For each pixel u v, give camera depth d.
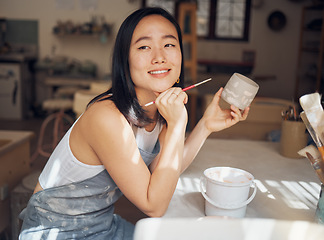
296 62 6.83
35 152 4.20
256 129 2.46
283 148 1.60
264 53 6.84
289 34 6.76
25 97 6.26
